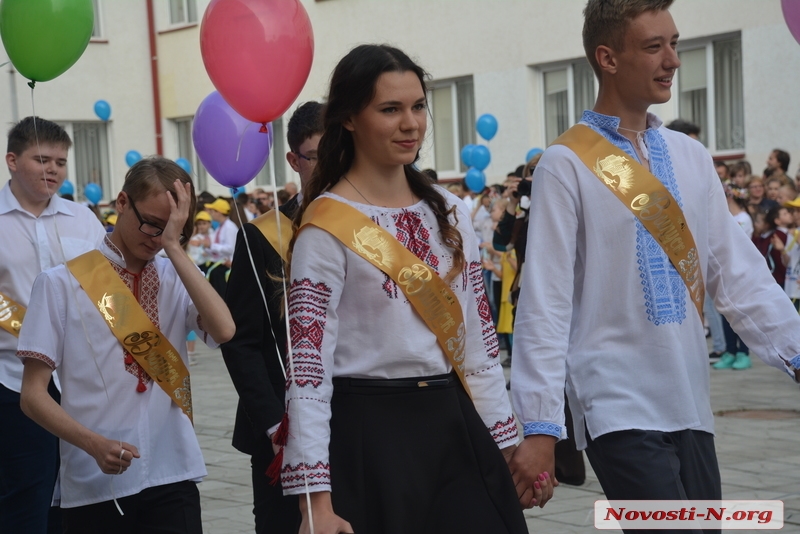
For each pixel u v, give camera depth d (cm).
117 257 338
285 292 280
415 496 263
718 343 1000
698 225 316
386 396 267
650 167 311
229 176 432
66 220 460
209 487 618
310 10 1783
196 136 434
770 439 678
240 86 326
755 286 319
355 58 271
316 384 261
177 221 325
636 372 302
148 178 327
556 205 304
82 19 408
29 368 329
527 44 1529
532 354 297
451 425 270
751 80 1296
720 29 1323
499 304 1109
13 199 449
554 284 300
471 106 1642
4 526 420
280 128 1825
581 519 520
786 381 898
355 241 265
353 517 260
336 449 265
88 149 2098
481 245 1194
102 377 331
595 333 305
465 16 1595
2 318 431
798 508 516
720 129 1356
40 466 421
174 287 346
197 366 1205
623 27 304
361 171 277
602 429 299
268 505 338
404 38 1673
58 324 332
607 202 303
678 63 306
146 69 2122
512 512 272
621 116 313
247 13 321
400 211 274
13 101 498
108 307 332
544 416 293
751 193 1047
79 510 335
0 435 420
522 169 730
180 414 341
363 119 271
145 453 331
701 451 309
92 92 2062
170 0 2095
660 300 302
